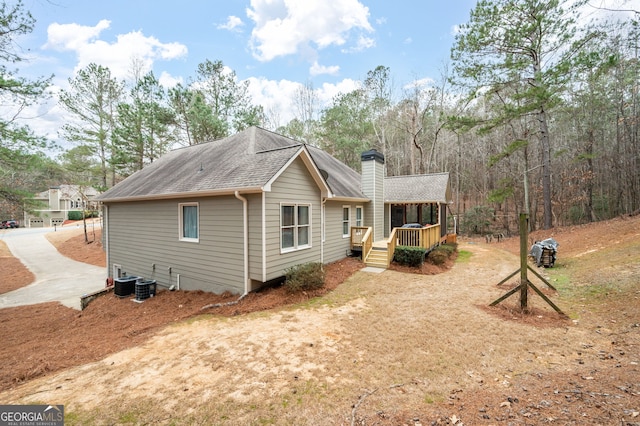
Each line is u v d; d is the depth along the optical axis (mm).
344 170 16953
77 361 5035
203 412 3342
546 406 3191
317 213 10406
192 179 9742
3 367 5242
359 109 32094
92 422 3219
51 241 27062
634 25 9750
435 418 3121
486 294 7988
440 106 30062
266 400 3539
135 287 9805
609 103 20609
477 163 33844
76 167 22562
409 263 11312
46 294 12617
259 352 4832
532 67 18281
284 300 7629
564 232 17734
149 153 22234
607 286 7520
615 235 13422
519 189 26281
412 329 5648
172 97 20484
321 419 3191
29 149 13023
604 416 2885
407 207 18000
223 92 24359
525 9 16406
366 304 7289
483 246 19328
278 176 8055
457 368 4227
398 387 3775
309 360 4523
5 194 14383
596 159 22875
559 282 8875
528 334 5332
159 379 4098
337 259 12258
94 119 22578
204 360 4625
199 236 9320
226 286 8719
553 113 21359
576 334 5281
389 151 35469
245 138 11961
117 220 12492
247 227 8258
